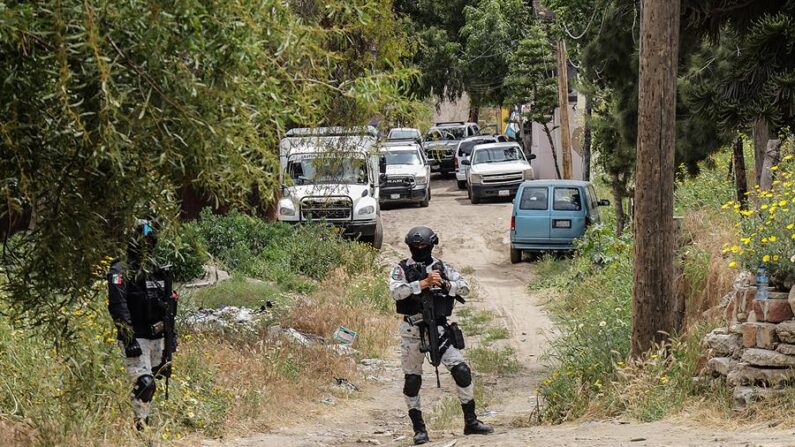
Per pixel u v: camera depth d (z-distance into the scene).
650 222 16.09
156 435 12.48
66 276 8.81
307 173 38.25
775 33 16.34
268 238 36.19
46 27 7.38
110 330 13.09
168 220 8.95
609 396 14.97
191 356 17.11
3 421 12.08
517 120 75.25
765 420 11.95
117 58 7.59
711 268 16.97
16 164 8.11
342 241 37.94
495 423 16.30
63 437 11.55
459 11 74.06
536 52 63.19
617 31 28.88
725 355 13.70
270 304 27.47
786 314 12.79
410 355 13.88
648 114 16.16
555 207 40.66
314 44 8.51
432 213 55.56
